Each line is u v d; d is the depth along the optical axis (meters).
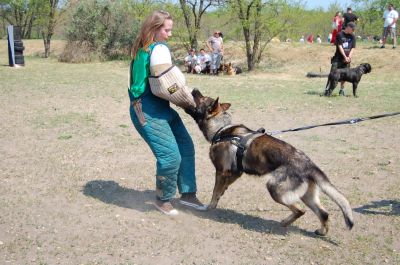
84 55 26.47
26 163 6.45
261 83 16.69
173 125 4.76
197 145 7.64
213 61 20.12
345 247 4.16
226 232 4.42
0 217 4.62
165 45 4.32
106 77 18.06
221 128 4.58
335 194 3.94
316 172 4.03
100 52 27.25
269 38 22.20
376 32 34.16
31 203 5.01
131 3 27.45
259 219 4.75
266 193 5.51
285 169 4.09
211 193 5.48
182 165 4.86
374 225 4.64
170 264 3.78
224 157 4.50
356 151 7.39
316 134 8.49
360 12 34.91
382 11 33.16
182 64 23.84
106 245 4.07
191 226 4.54
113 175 6.04
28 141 7.67
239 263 3.83
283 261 3.88
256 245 4.16
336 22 23.77
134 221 4.61
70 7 28.64
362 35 35.56
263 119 9.82
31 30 40.47
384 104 11.63
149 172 6.20
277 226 4.58
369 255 4.02
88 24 26.97
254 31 21.58
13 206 4.92
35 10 29.89
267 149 4.18
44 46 31.92
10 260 3.78
